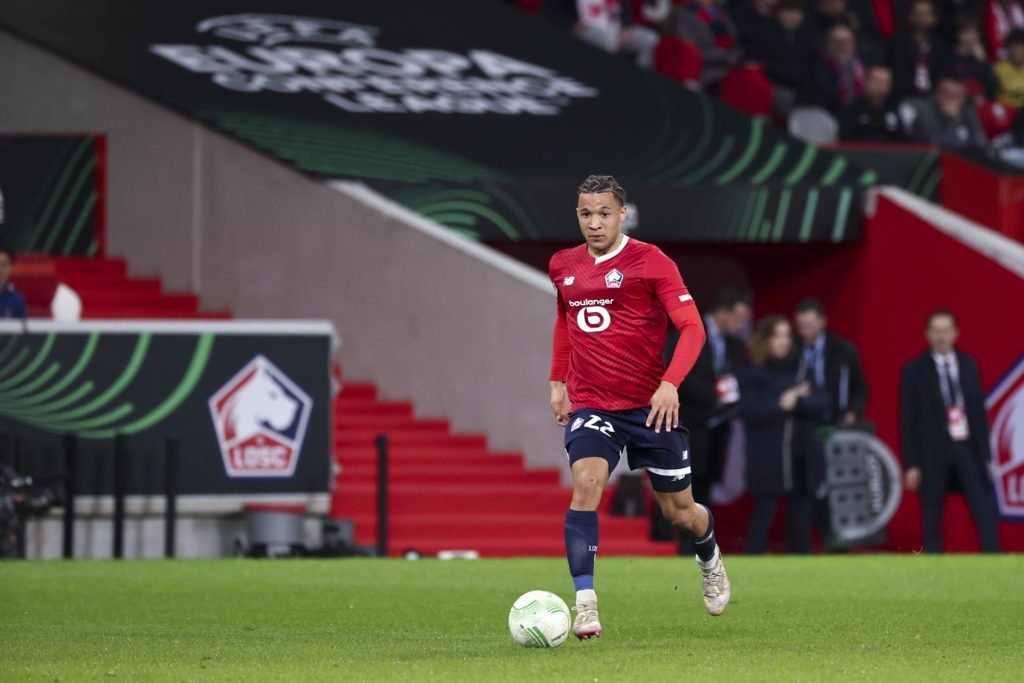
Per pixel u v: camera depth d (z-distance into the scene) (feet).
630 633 79.77
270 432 158.61
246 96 217.77
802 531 167.43
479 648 71.10
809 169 231.71
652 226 216.54
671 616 89.81
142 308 202.59
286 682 58.08
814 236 224.12
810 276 237.45
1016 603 98.32
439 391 192.95
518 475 182.39
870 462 177.17
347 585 110.73
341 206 201.16
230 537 159.33
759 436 163.94
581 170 220.43
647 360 73.97
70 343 156.35
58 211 213.46
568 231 211.82
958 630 81.56
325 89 226.58
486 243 229.86
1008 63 292.40
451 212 207.82
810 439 164.66
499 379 188.65
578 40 262.47
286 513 155.02
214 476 157.17
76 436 154.51
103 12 229.25
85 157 213.87
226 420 157.99
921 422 166.61
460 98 234.17
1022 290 196.95
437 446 187.62
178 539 157.38
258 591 105.91
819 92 256.32
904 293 218.38
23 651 70.59
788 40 264.93
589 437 73.26
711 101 247.91
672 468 75.31
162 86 214.07
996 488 190.70
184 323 158.30
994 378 200.03
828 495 175.42
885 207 222.69
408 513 175.32
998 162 242.99
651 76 254.06
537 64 251.80
